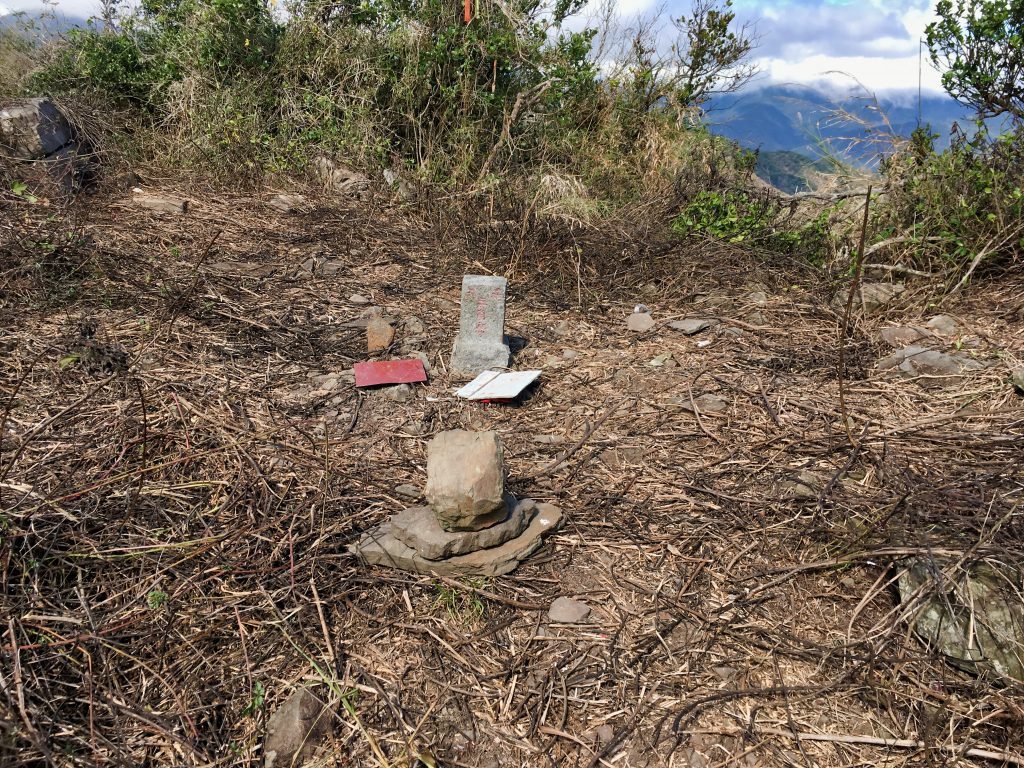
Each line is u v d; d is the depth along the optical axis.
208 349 2.56
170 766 1.30
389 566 1.72
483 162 4.71
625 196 4.72
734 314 3.10
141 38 5.14
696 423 2.28
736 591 1.69
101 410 2.12
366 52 4.95
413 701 1.45
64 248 2.96
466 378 2.59
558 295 3.32
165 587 1.62
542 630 1.61
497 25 5.08
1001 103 3.49
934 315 3.04
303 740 1.35
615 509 1.92
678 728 1.41
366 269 3.45
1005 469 1.88
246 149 4.47
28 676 1.39
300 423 2.21
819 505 1.83
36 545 1.61
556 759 1.36
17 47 5.07
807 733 1.40
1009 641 1.47
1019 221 3.15
